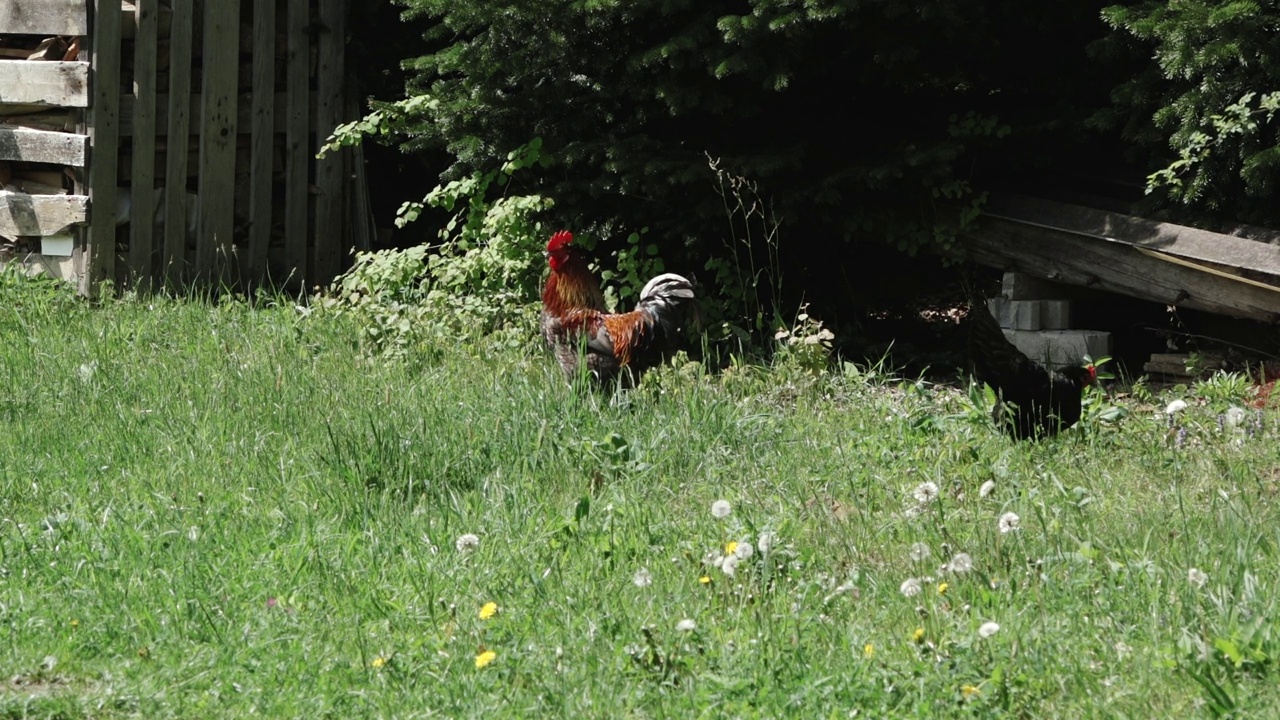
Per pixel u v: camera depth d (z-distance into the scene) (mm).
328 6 13836
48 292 12117
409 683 5148
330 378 9828
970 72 12219
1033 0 11906
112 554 6449
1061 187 12438
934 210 12031
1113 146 12891
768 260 12656
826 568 6223
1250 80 10719
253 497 7387
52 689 5160
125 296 12383
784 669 5090
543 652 5344
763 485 7535
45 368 9953
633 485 7461
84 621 5723
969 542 6375
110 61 12453
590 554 6426
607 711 4852
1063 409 8555
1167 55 10719
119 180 12938
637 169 11328
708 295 12594
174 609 5824
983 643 5133
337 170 14156
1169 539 6289
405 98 14133
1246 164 10539
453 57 11820
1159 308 12867
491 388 9273
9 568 6250
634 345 9617
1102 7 11914
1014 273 12094
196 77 13258
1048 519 6711
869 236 12125
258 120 13438
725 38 10594
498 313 11555
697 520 6898
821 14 10328
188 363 10195
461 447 7953
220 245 13266
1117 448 8383
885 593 5902
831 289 13125
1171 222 11359
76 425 8648
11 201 12641
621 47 11648
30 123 12766
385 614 5832
